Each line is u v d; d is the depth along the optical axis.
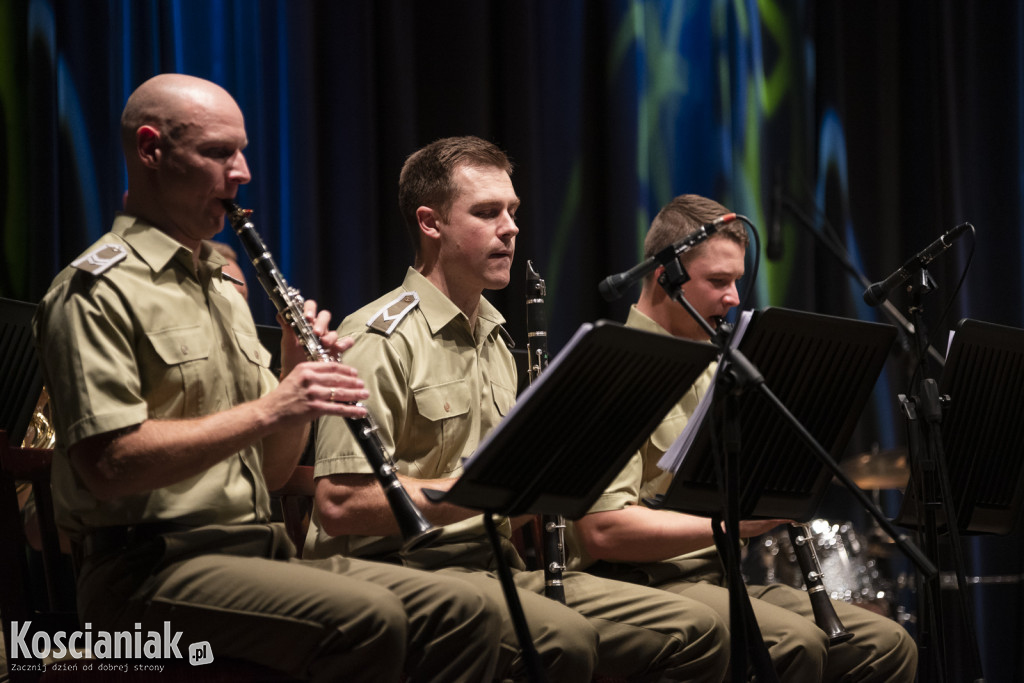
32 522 6.14
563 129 9.12
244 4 8.34
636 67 9.22
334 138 8.55
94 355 4.38
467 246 5.67
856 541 9.01
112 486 4.29
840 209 9.78
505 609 5.00
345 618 4.27
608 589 5.57
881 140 9.93
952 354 5.19
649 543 5.69
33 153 7.70
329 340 4.77
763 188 9.50
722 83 9.44
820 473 4.96
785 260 9.59
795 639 5.48
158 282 4.69
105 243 4.66
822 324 4.58
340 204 8.53
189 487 4.59
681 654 5.32
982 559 9.46
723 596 5.80
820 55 9.91
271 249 8.30
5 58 7.73
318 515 5.34
